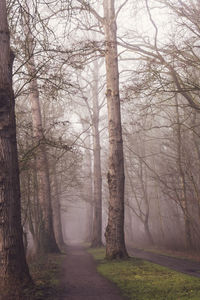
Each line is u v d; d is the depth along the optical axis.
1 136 7.51
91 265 12.55
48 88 9.91
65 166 21.95
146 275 9.72
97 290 7.94
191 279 8.75
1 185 7.34
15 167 7.64
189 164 20.33
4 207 7.30
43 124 18.55
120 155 14.35
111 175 14.20
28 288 7.18
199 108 12.88
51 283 8.45
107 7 15.41
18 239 7.41
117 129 14.50
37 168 15.05
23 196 16.23
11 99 7.82
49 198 17.95
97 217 26.14
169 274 9.78
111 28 14.94
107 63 14.89
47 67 9.70
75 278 9.59
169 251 20.08
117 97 14.74
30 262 12.66
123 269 10.96
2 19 7.95
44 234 17.55
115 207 13.92
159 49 12.82
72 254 18.23
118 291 7.85
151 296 7.18
